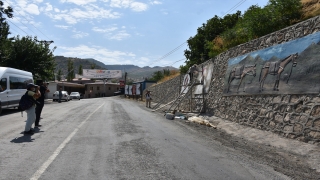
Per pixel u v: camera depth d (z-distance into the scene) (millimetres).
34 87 8891
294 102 8859
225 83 14648
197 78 21156
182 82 26656
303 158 6957
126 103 33750
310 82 8219
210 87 17453
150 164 5758
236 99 13078
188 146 7773
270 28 13008
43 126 10797
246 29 15680
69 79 90875
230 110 13586
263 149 7973
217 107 15492
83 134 9070
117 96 74312
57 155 6281
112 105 27547
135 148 7188
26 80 19234
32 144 7406
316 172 5844
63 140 8000
